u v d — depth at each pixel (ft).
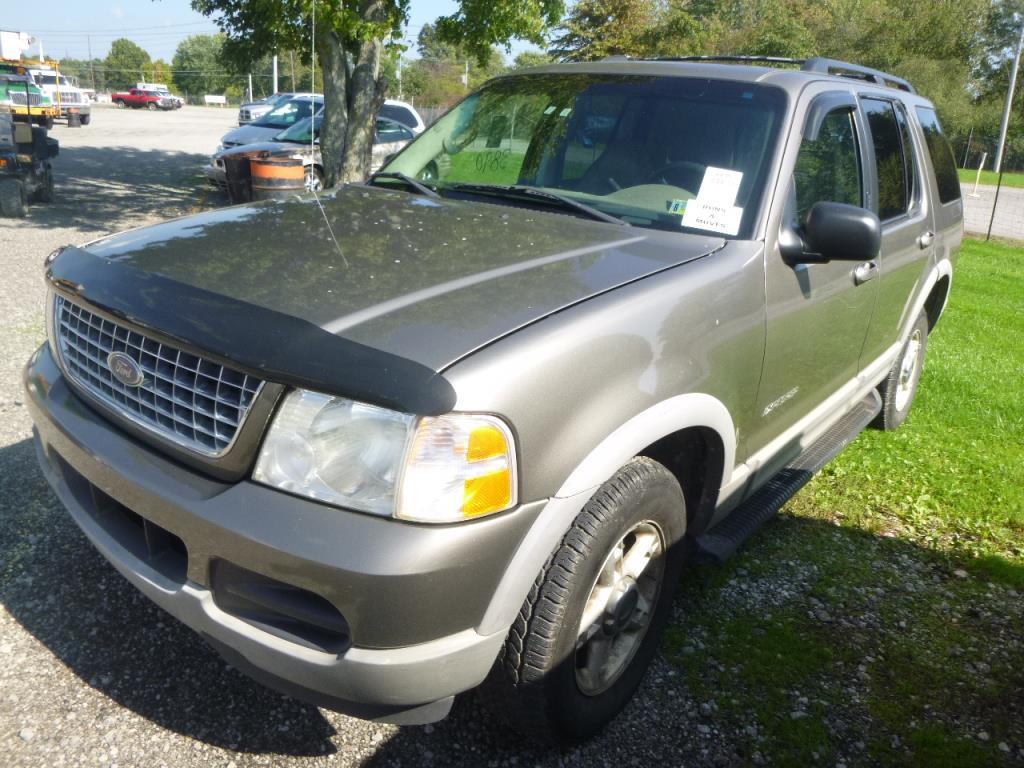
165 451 6.59
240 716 7.87
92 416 7.27
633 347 6.95
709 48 112.37
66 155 61.72
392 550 5.59
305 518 5.76
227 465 6.13
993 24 152.87
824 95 10.46
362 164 36.40
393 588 5.61
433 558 5.65
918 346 16.19
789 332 9.28
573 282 7.23
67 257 8.03
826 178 10.39
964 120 135.95
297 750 7.55
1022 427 16.88
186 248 7.65
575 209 9.47
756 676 9.07
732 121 9.72
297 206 9.30
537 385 6.13
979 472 14.61
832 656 9.52
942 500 13.53
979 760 8.14
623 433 6.77
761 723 8.39
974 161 113.29
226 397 6.15
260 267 7.11
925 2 139.03
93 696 7.94
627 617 7.98
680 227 9.09
